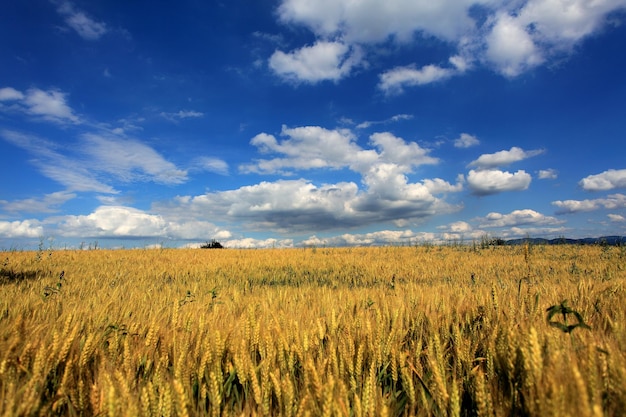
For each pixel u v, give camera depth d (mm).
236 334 3412
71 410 2252
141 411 2146
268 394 2410
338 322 3928
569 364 1989
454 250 26875
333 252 26719
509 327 2816
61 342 2840
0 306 4766
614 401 1921
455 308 4793
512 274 13648
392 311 4332
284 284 12992
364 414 2104
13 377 2439
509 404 2182
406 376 2523
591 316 3912
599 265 15516
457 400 2137
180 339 3182
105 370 2617
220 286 11422
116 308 4957
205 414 2400
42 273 13500
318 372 2594
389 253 25281
